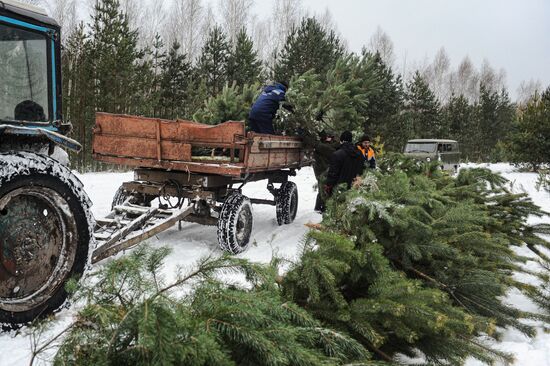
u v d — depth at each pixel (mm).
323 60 23016
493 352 2799
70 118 16969
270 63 42719
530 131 19969
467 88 70750
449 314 2814
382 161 7094
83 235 3484
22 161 3068
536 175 18625
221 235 5266
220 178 5699
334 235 2932
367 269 2928
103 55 17141
